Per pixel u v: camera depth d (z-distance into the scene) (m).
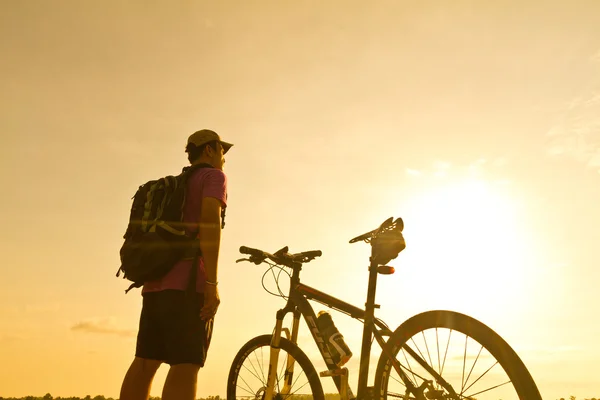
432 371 3.09
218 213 3.20
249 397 4.63
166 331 3.11
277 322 4.49
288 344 4.45
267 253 4.46
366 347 3.47
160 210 3.20
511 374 2.78
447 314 3.13
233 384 4.77
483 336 2.93
